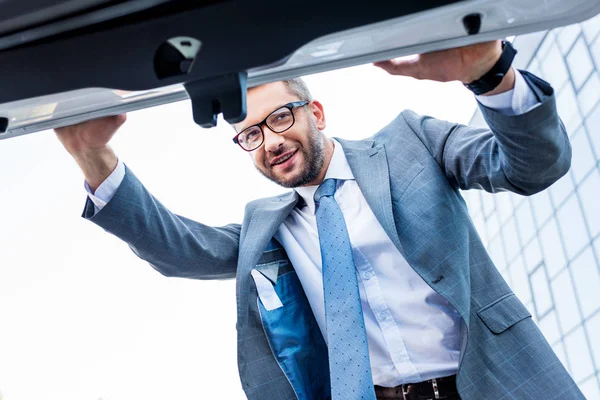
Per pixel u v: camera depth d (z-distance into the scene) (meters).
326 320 1.27
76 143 1.06
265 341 1.36
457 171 1.30
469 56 0.86
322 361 1.38
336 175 1.46
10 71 0.75
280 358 1.33
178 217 1.49
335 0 0.66
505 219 3.03
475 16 0.73
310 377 1.35
